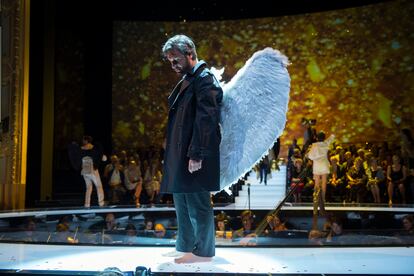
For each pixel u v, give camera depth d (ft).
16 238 12.55
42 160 45.27
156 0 61.05
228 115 9.30
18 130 36.24
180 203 9.48
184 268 8.18
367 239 12.29
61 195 46.06
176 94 9.29
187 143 8.72
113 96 61.26
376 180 35.99
